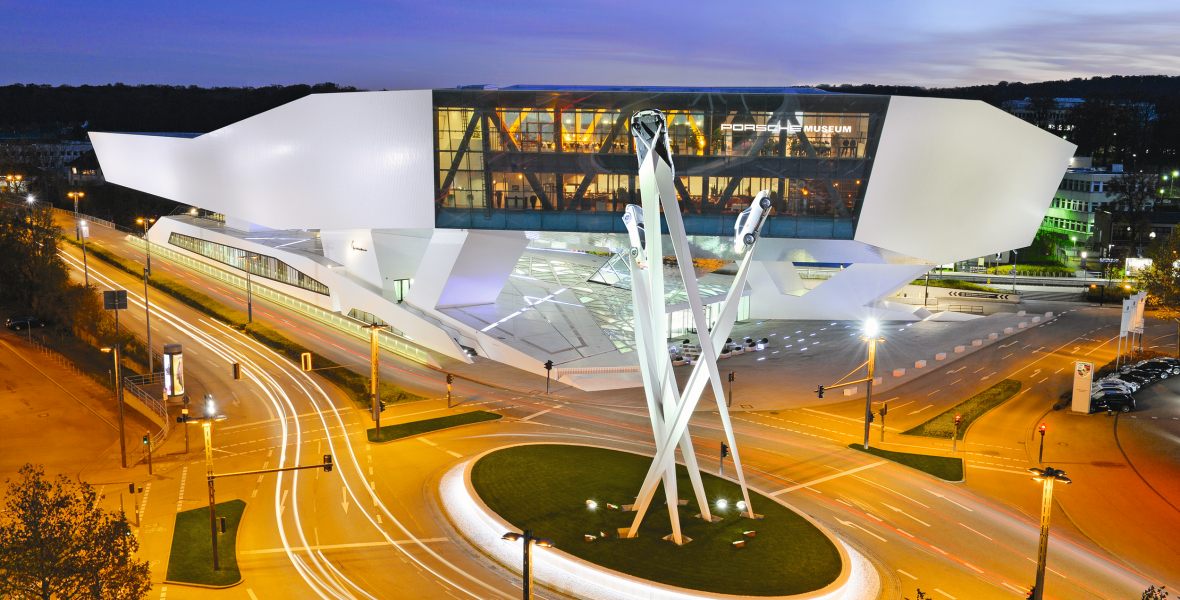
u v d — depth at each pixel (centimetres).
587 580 4419
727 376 8094
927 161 7256
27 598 3372
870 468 5938
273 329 9162
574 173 7494
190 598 4219
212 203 9488
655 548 4631
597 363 8056
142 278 11106
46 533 3447
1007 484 5700
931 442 6438
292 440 6372
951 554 4772
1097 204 15038
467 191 7681
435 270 8525
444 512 5216
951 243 7519
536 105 7362
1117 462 6059
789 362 8550
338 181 8094
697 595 4153
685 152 7294
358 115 7800
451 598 4278
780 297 10338
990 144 7200
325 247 9844
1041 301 11519
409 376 7881
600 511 5059
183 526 4981
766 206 4397
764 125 7206
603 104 7300
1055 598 4334
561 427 6669
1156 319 10506
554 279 10131
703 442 6400
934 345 9156
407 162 7738
